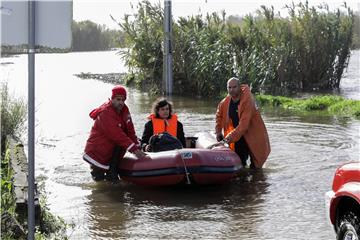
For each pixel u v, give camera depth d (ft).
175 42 90.17
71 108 73.82
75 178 39.27
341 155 45.52
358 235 21.56
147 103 79.30
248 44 92.63
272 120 62.95
